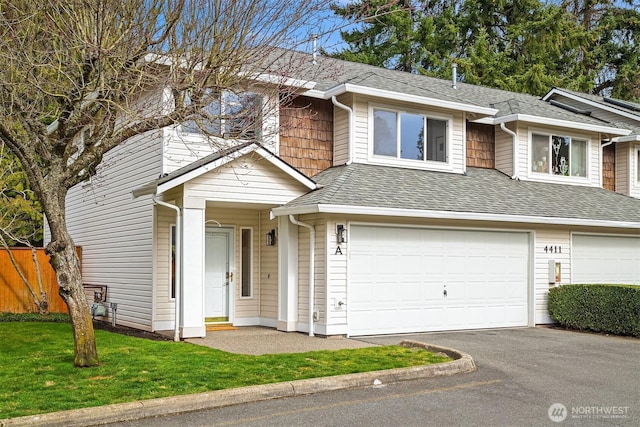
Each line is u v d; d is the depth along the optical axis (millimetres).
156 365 9258
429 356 10234
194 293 12625
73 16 9344
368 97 15664
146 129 9523
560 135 19141
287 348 11422
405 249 14180
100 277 17266
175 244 14180
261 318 15141
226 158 12648
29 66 9172
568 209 16438
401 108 16188
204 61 9961
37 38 9609
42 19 9469
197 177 12711
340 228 13234
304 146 15625
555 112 19688
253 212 15336
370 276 13648
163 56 10078
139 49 9477
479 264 15289
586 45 35375
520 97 22656
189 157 14109
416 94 15992
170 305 14375
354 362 9641
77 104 9148
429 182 15562
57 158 9203
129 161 15625
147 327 14320
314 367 9203
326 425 6773
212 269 14906
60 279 9188
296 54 14516
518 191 16984
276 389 7965
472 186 16250
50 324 15477
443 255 14734
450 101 16422
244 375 8594
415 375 9148
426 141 16594
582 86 33688
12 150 9023
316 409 7414
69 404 7090
